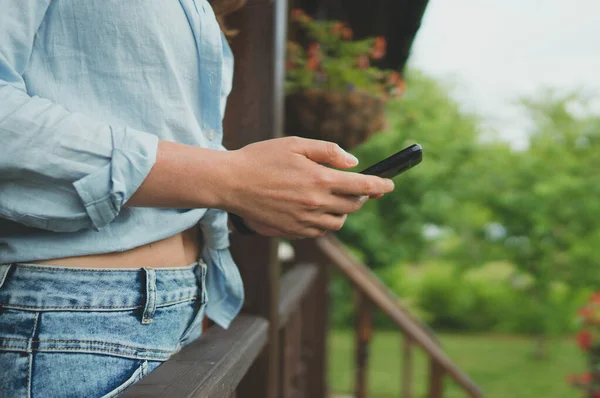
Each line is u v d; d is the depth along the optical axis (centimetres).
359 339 306
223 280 94
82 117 60
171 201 63
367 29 298
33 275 63
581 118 1052
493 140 1086
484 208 1063
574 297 1059
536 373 887
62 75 67
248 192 65
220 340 93
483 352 1012
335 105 200
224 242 89
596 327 429
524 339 1116
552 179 991
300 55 218
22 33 61
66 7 66
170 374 68
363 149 1005
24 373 60
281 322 145
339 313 1103
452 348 1038
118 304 66
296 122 203
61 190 60
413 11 266
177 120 72
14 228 65
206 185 64
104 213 60
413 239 1109
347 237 1090
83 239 65
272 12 117
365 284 299
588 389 418
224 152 66
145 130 71
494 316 1159
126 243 68
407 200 1082
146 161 60
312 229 70
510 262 1058
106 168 59
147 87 70
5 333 61
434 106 1097
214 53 76
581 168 1001
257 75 117
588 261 996
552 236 1014
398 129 999
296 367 238
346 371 802
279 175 66
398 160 74
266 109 117
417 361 886
